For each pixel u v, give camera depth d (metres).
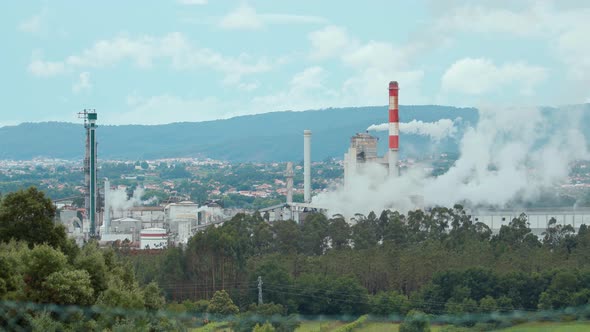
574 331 178.50
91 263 186.25
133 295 179.00
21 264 168.00
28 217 198.62
